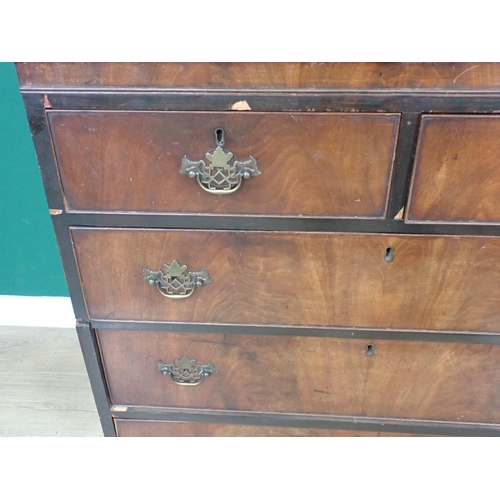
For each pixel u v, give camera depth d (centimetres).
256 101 63
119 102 64
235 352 88
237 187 69
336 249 75
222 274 78
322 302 80
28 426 125
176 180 70
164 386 93
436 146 65
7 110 117
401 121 63
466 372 86
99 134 67
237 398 94
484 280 75
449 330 81
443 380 88
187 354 89
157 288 80
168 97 63
